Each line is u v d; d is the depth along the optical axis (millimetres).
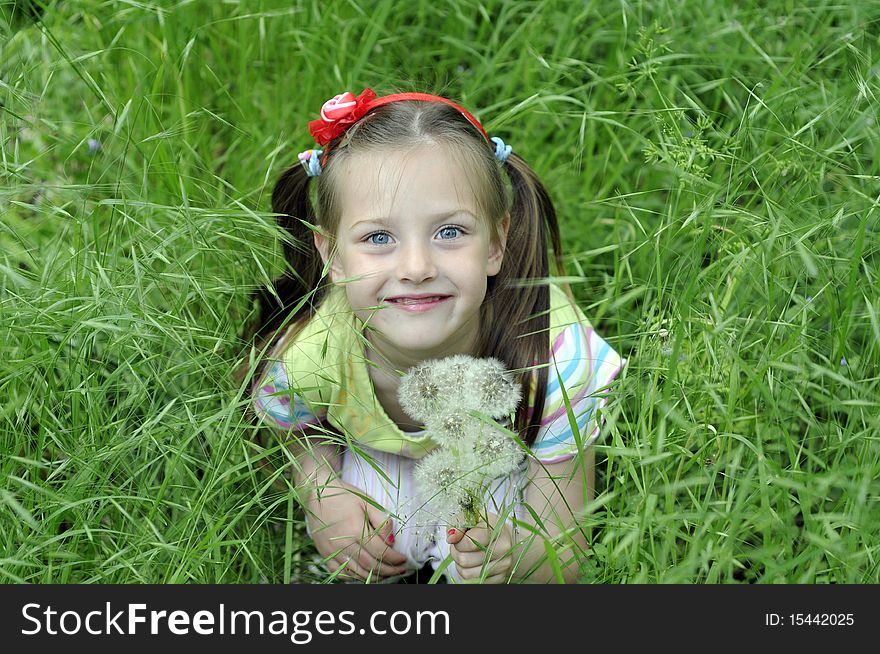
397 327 2188
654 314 2463
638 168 3408
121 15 3410
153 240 2633
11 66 3070
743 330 2307
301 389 2311
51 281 2432
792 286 2465
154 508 2088
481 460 1983
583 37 3719
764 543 2018
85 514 2160
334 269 2383
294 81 3576
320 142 2363
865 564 2002
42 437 2207
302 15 3699
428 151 2152
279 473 2225
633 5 3566
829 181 2885
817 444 2398
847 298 2213
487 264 2332
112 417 2283
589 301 3088
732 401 2084
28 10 3455
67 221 2668
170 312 2375
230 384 2404
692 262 2338
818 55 3367
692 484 2012
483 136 2330
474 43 3711
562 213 3279
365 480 2555
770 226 2332
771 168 2701
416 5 3887
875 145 2645
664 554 1962
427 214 2127
